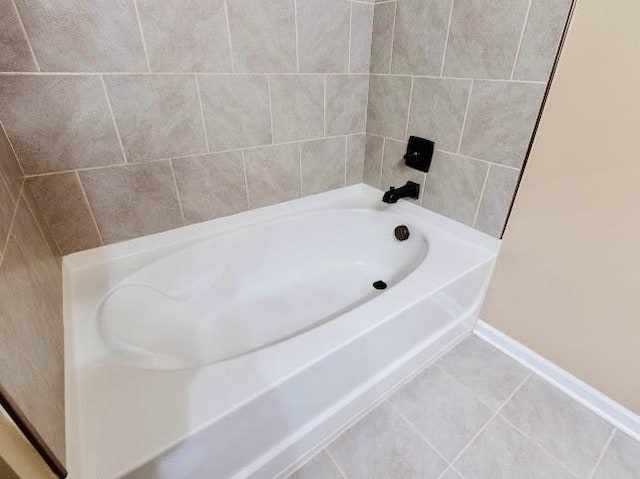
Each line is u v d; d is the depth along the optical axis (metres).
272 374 0.81
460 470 1.02
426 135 1.41
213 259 1.37
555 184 1.07
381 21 1.40
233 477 0.85
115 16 0.94
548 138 1.05
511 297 1.33
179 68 1.09
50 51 0.90
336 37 1.36
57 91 0.94
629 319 1.02
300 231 1.59
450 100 1.27
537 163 1.10
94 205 1.12
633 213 0.93
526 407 1.20
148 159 1.15
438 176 1.42
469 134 1.26
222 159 1.30
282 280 1.61
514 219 1.22
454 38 1.18
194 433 0.68
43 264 0.86
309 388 0.89
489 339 1.46
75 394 0.74
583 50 0.91
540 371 1.32
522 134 1.10
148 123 1.10
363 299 1.55
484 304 1.44
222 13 1.09
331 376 0.94
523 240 1.22
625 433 1.12
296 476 1.00
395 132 1.53
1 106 0.89
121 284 1.12
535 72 1.02
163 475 0.69
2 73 0.86
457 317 1.35
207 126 1.21
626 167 0.91
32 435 0.45
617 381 1.11
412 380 1.29
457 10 1.14
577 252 1.08
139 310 1.17
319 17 1.28
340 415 1.06
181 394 0.76
